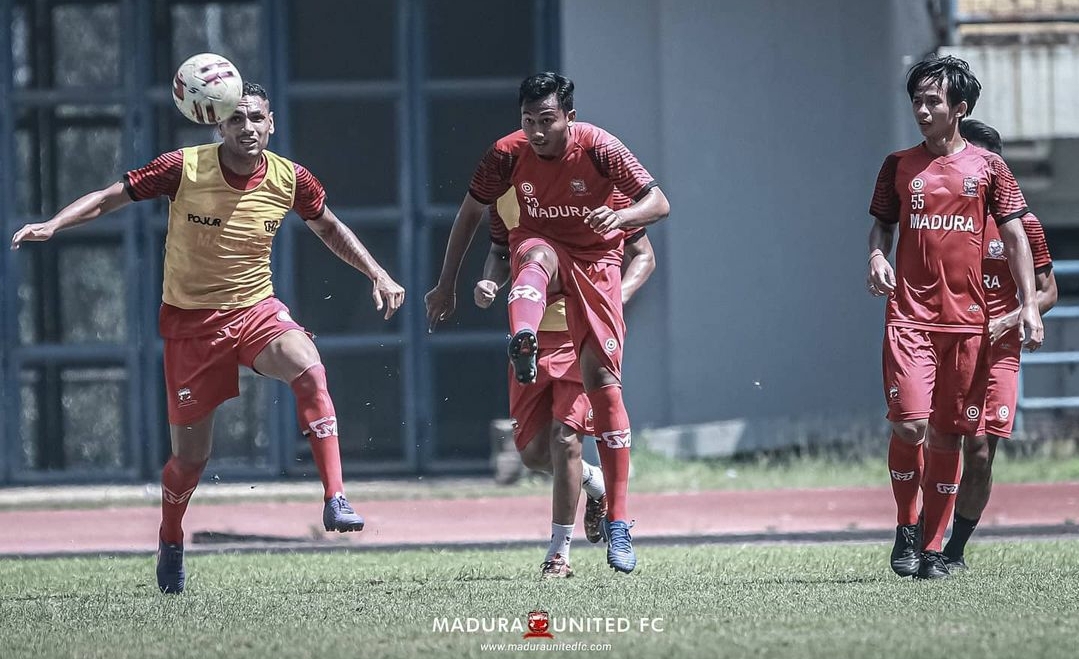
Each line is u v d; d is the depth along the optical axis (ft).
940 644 54.65
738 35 186.70
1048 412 190.49
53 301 190.19
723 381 187.21
